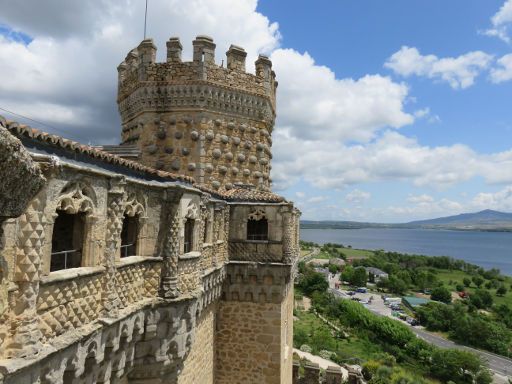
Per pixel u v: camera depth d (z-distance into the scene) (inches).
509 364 3459.6
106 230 425.7
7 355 289.9
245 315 910.4
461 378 2999.5
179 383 610.2
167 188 551.8
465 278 7632.9
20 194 247.1
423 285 7022.6
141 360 531.5
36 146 337.7
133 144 1074.1
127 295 475.5
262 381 890.7
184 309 562.9
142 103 1043.9
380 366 2659.9
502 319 4832.7
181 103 1023.0
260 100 1111.0
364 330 3850.9
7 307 289.9
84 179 386.9
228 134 1056.2
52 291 339.3
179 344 555.2
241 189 1023.6
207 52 1029.2
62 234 482.0
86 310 387.5
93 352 394.9
